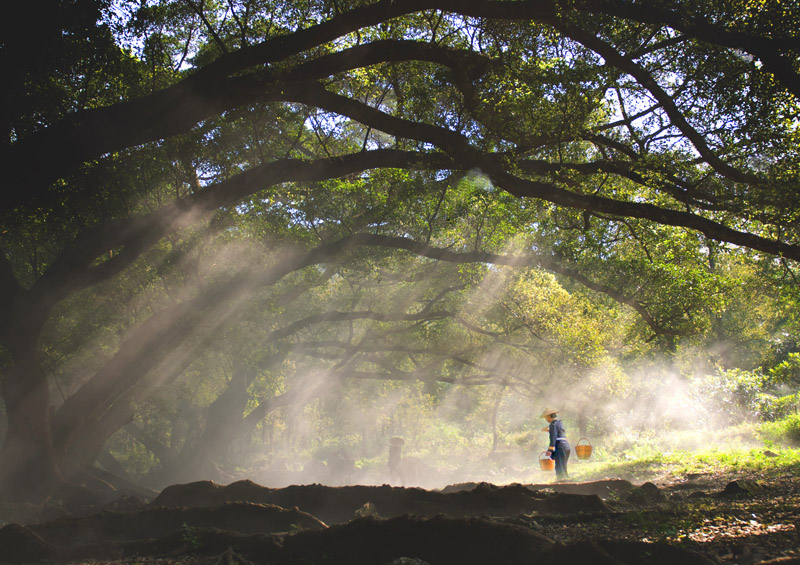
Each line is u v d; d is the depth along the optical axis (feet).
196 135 49.06
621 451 74.54
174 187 54.95
